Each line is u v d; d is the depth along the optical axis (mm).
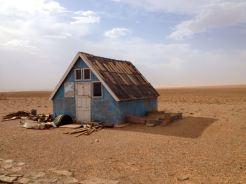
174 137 15773
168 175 9648
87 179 9172
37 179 9078
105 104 19969
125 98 20016
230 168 10234
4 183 8938
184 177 9320
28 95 86562
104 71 20922
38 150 13281
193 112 27766
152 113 23766
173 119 21719
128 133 17188
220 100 45875
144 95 23031
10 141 15352
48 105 41406
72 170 10242
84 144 14453
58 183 8711
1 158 11875
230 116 23531
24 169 10219
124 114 20141
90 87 20500
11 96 80438
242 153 12188
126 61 26156
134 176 9578
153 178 9383
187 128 18438
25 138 16156
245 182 8875
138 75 25656
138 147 13586
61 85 21812
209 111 28250
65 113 21703
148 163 11008
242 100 44719
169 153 12398
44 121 21875
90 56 21312
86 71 20750
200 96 60188
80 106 21031
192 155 12016
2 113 30156
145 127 19000
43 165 10844
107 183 8766
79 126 19453
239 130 17234
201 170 10078
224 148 13109
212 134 16453
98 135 16781
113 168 10453
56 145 14289
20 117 24766
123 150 13078
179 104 39156
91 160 11531
